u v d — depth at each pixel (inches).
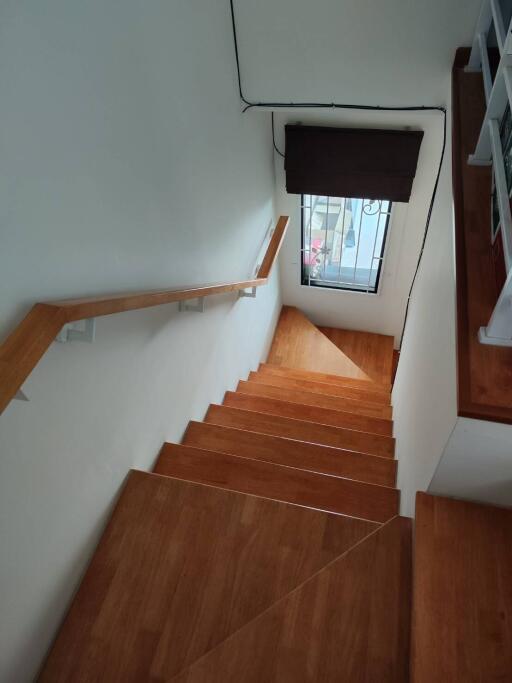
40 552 53.1
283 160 161.0
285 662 52.6
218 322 112.2
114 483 68.4
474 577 54.1
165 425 85.9
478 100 90.4
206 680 51.1
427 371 80.2
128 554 64.6
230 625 58.8
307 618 55.6
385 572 59.1
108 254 58.8
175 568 63.3
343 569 59.4
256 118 129.2
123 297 52.7
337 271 198.8
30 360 38.5
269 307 184.1
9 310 43.0
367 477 90.5
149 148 66.7
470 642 49.4
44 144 45.1
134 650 57.2
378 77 105.4
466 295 60.7
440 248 91.7
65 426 54.2
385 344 211.9
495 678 47.2
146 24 62.7
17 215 42.6
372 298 202.8
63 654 57.1
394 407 133.8
